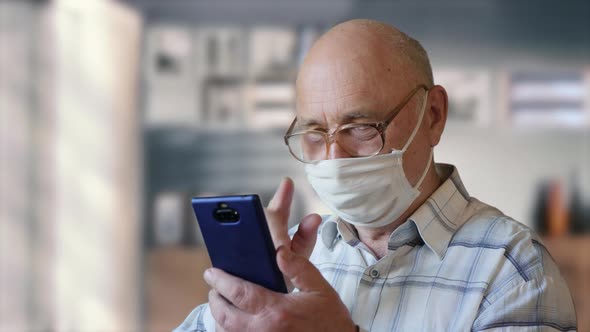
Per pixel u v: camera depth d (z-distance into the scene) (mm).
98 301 3453
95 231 3469
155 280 3561
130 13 3574
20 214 3342
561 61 3596
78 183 3461
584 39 3582
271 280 948
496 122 3580
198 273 3561
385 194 1150
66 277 3408
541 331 1040
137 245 3564
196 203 948
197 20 3635
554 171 3559
